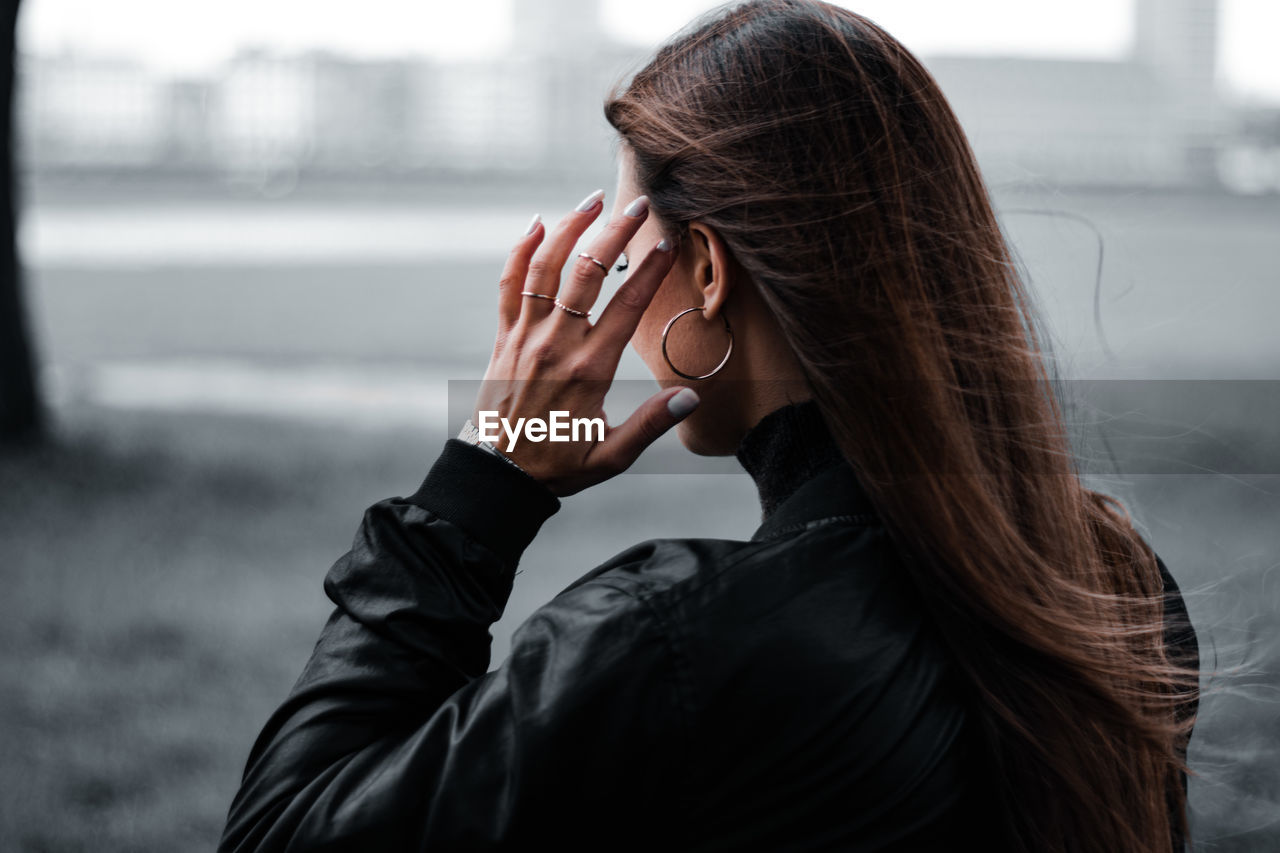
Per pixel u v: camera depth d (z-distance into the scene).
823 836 0.84
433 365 11.47
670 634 0.84
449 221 26.56
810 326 0.89
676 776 0.83
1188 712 1.09
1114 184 30.81
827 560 0.89
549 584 5.33
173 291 15.91
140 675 4.57
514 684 0.84
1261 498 5.08
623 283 0.97
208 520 6.61
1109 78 37.56
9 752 3.95
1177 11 40.09
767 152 0.92
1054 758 0.88
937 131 0.95
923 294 0.90
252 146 37.78
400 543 0.93
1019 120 36.09
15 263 8.05
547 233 1.03
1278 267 15.14
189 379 10.71
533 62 38.88
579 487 0.97
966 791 0.88
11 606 5.27
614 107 1.00
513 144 38.75
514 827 0.81
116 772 3.83
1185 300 12.07
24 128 33.94
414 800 0.82
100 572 5.75
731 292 0.97
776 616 0.86
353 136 38.25
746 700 0.84
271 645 4.93
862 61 0.94
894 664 0.87
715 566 0.88
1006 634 0.88
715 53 0.97
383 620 0.90
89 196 31.28
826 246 0.89
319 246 21.47
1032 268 1.31
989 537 0.88
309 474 7.49
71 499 6.93
